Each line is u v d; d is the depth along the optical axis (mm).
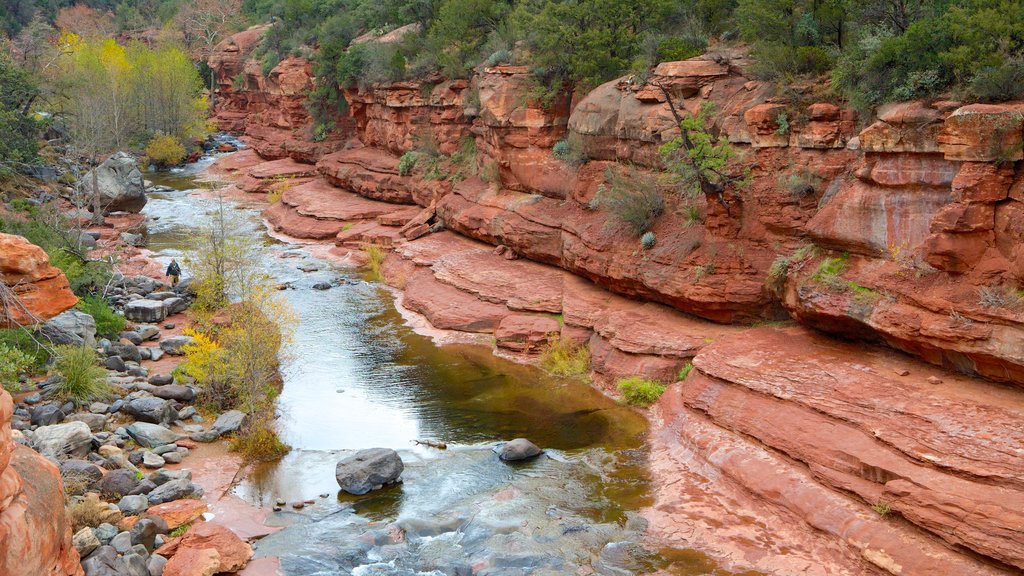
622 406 22766
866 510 15398
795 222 22375
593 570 15195
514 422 22219
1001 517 13445
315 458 20203
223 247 29750
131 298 32000
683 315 25188
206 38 103438
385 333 29891
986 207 17125
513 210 33781
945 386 17297
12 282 13258
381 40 54750
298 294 34812
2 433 9766
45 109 67188
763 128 23062
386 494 18484
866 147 19469
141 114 71062
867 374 18391
